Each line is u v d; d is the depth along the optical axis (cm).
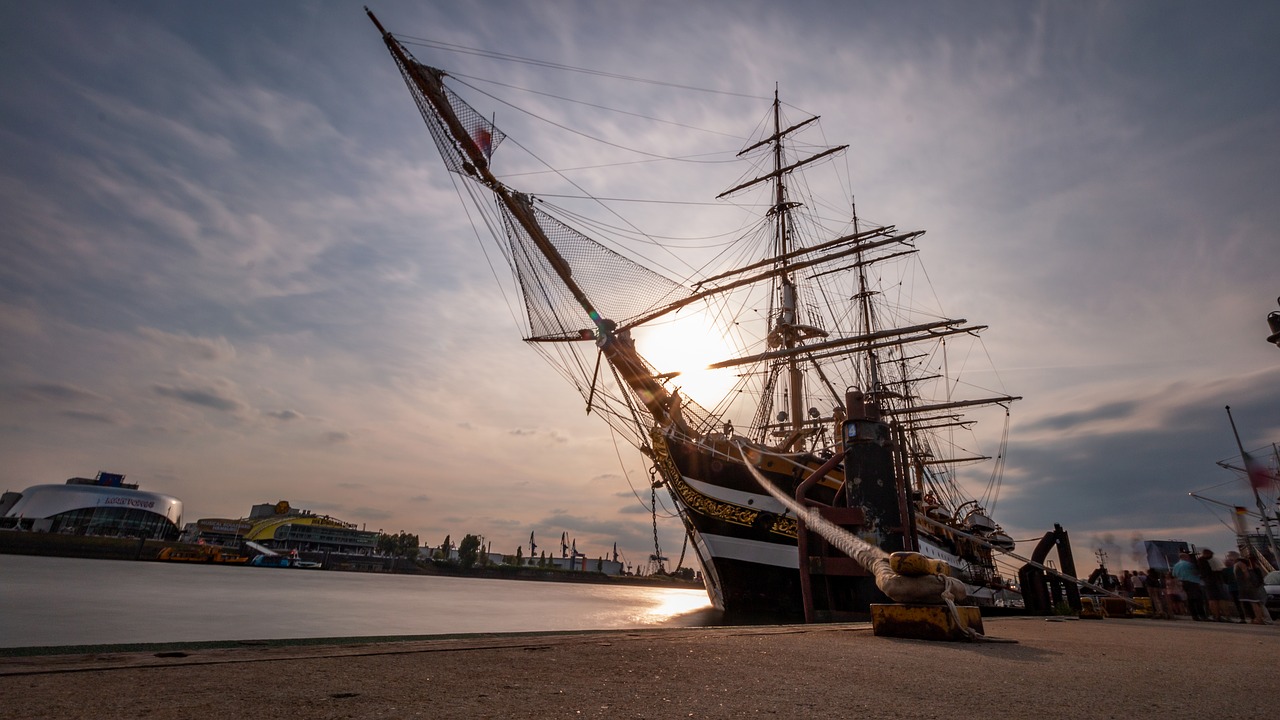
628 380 2541
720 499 2403
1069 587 3106
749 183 5253
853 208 6228
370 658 498
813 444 3925
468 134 2128
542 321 2498
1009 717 343
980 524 3697
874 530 1805
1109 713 359
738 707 359
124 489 18800
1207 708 381
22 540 14925
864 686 437
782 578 2266
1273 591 1834
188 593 4350
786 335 4644
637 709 347
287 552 19275
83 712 290
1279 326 1134
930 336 4212
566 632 777
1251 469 3503
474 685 403
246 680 388
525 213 2286
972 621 844
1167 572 1927
